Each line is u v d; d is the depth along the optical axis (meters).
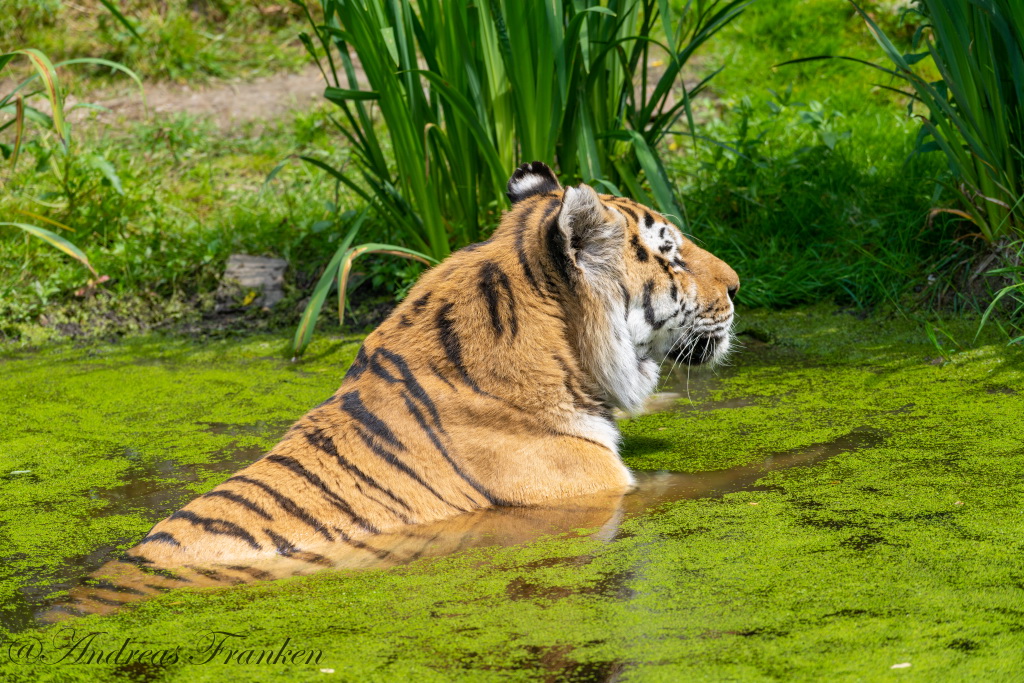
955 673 5.40
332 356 13.05
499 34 12.36
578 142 12.53
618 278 8.73
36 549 7.69
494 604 6.48
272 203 17.44
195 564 7.22
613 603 6.43
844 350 12.08
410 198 14.30
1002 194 11.89
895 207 13.98
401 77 12.80
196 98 21.64
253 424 10.66
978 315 12.08
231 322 14.62
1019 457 8.59
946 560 6.80
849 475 8.48
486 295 8.40
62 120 10.54
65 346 14.17
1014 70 11.22
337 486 7.75
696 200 15.20
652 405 10.93
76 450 10.06
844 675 5.45
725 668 5.58
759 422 10.07
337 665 5.80
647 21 13.09
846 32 20.81
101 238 16.14
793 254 14.24
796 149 15.57
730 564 6.92
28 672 5.84
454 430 8.18
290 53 23.39
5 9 22.94
